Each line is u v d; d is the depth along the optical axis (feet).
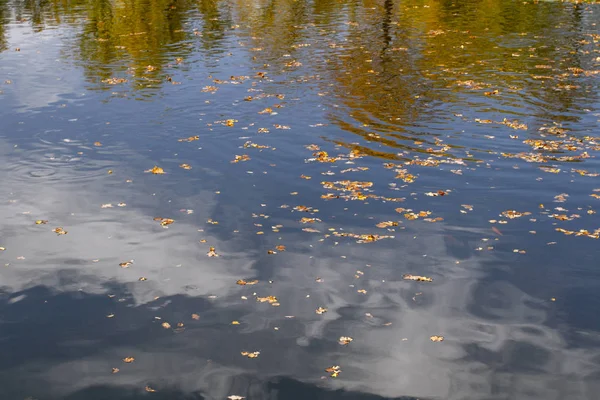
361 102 57.52
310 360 25.11
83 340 26.55
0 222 36.68
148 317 28.02
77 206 38.65
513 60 71.20
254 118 53.98
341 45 80.12
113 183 41.86
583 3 106.22
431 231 35.06
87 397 23.24
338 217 36.78
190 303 28.99
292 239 34.45
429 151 46.19
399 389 23.43
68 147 48.39
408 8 106.63
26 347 26.16
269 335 26.66
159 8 113.80
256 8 110.52
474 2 110.42
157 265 32.12
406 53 75.31
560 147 46.47
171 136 50.34
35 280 30.96
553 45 77.77
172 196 39.81
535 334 26.53
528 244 33.53
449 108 55.42
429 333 26.68
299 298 29.22
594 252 32.60
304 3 114.62
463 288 29.84
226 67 71.26
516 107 55.36
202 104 58.13
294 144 47.98
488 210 37.29
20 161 45.70
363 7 108.68
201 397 23.12
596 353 25.30
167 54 78.38
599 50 74.95
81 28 96.99
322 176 42.37
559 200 38.32
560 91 59.72
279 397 23.11
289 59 73.87
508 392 23.22
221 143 48.57
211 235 34.99
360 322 27.45
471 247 33.37
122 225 36.19
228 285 30.32
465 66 69.00
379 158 45.06
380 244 33.81
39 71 71.67
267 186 41.01
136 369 24.71
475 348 25.68
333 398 23.02
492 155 45.29
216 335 26.71
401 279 30.63
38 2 126.72
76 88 64.59
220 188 40.86
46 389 23.67
